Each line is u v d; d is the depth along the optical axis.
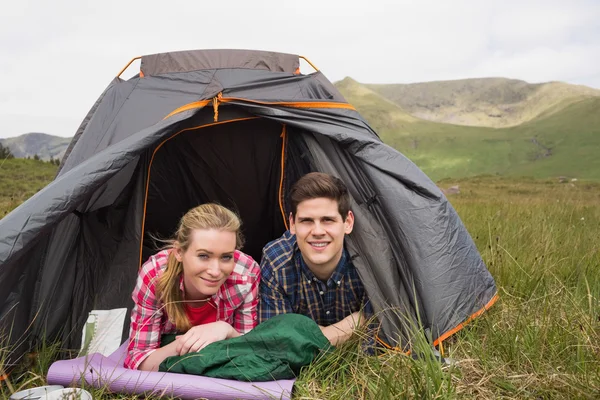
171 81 3.74
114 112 3.60
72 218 3.25
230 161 4.17
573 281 3.87
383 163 3.11
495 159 161.12
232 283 2.80
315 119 3.39
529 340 2.61
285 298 2.97
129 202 3.33
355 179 3.22
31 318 2.96
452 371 2.38
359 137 3.15
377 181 3.09
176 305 2.71
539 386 2.23
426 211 3.04
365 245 3.03
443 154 170.25
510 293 3.72
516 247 4.87
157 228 4.30
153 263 2.73
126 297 3.13
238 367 2.38
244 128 4.00
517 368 2.45
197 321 2.88
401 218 3.01
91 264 3.30
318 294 3.00
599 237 5.43
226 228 2.53
